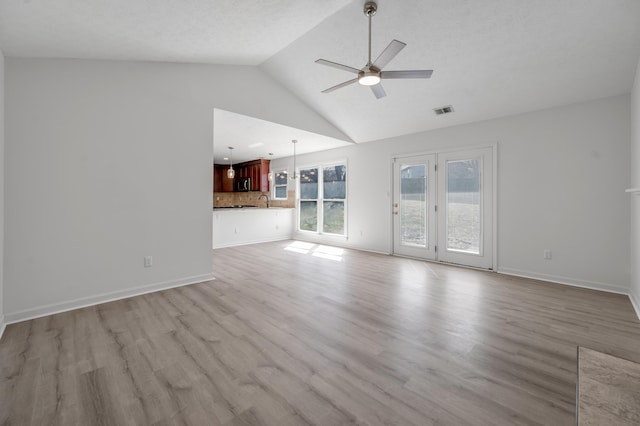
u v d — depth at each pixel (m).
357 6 2.98
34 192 2.72
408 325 2.56
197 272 3.79
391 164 5.68
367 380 1.80
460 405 1.58
